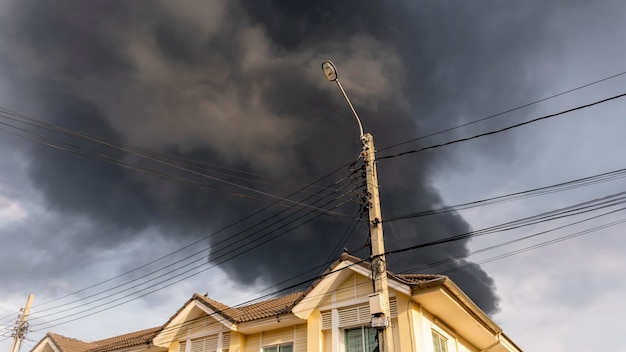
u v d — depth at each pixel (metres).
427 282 13.84
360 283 15.84
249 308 20.45
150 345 20.11
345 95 13.86
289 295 20.88
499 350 19.23
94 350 23.17
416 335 13.85
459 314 15.42
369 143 13.41
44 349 25.86
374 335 14.97
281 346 17.05
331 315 15.97
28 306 28.38
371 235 12.09
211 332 18.94
